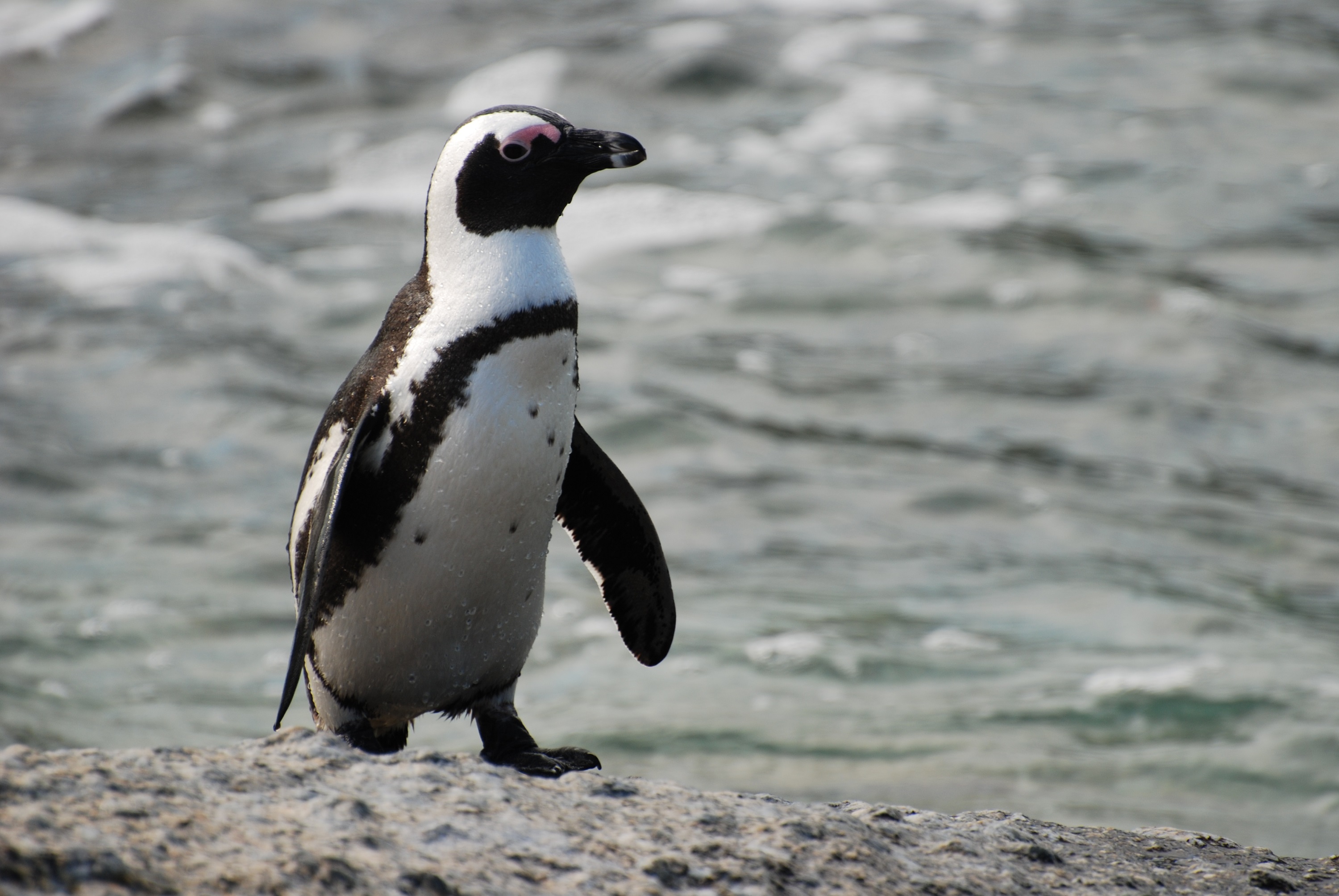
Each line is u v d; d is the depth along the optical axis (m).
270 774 6.64
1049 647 18.30
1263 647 18.22
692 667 17.78
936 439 26.02
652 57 46.78
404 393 8.46
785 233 35.91
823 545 21.67
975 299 32.53
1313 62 46.31
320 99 45.91
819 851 6.87
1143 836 8.23
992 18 52.00
